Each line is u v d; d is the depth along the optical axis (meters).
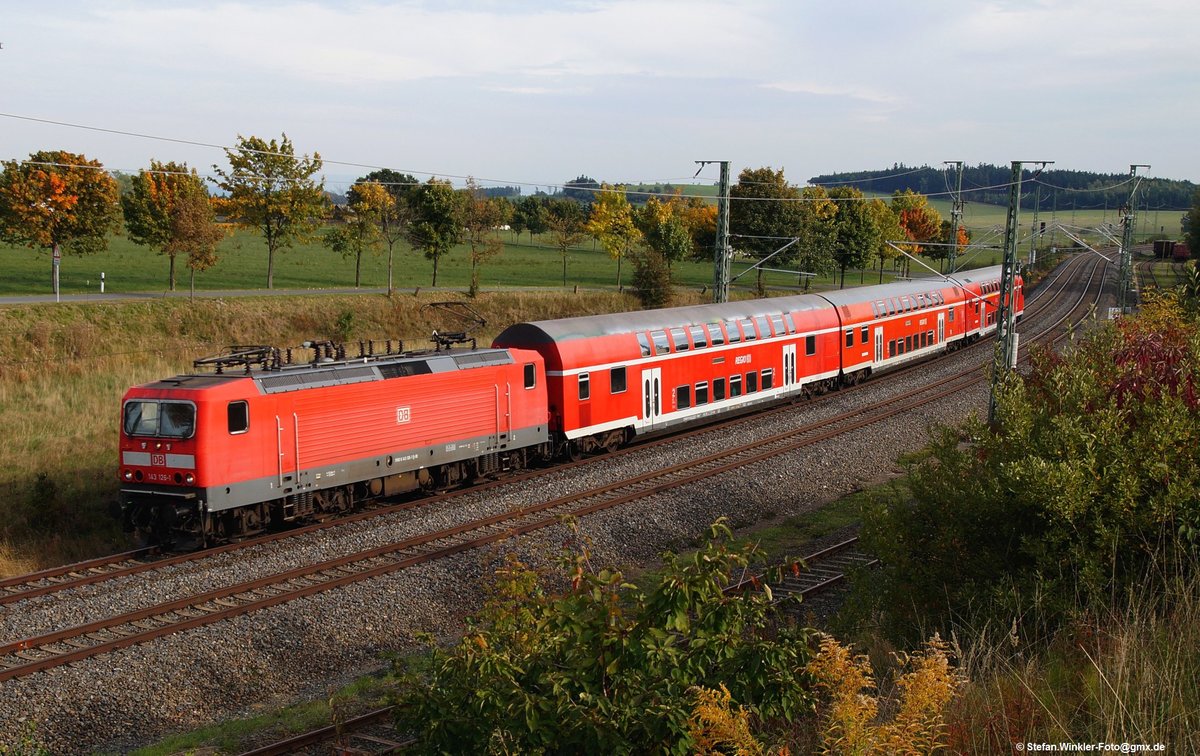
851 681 7.47
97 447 25.69
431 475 23.72
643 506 21.78
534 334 26.42
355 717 12.15
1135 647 8.37
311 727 12.09
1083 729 7.96
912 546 12.20
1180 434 10.31
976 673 9.65
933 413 33.50
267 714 12.80
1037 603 10.36
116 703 12.79
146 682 13.26
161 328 40.75
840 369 38.56
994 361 13.49
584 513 21.14
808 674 7.99
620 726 7.18
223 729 12.22
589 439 27.61
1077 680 8.91
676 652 7.65
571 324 27.27
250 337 42.66
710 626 7.79
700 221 77.25
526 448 25.97
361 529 20.39
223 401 18.64
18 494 21.95
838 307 38.44
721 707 7.18
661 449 28.22
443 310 50.50
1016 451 11.45
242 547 19.11
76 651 13.82
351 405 20.91
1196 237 93.56
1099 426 10.73
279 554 18.25
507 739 7.20
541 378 25.61
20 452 24.67
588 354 26.88
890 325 42.53
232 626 14.86
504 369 24.47
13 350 35.09
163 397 18.70
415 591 16.78
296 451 19.92
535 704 7.33
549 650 7.84
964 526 11.76
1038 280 94.25
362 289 54.22
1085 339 13.20
